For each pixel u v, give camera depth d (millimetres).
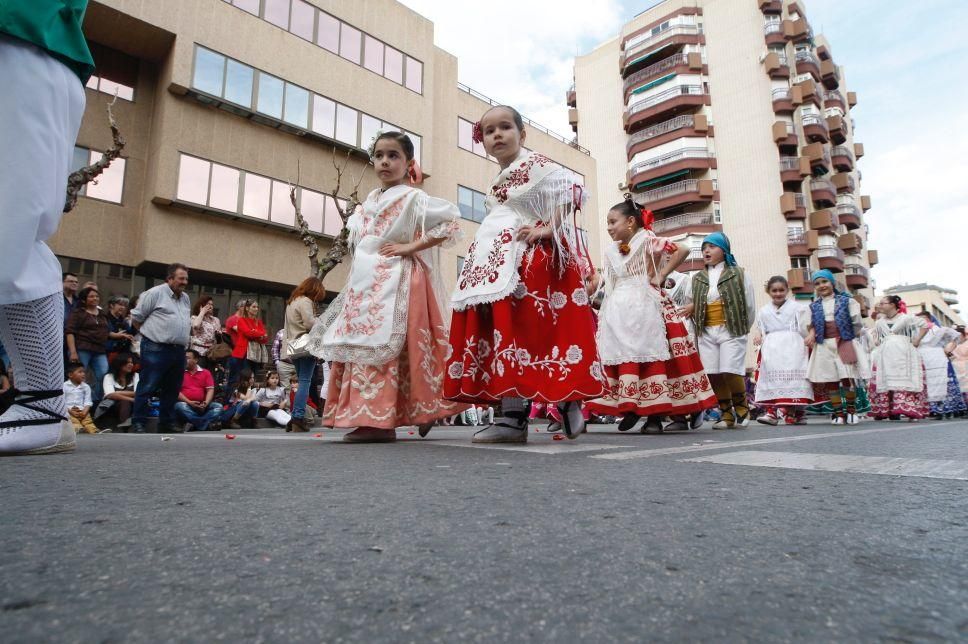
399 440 3369
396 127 17188
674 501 1207
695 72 33250
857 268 35156
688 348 4695
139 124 13648
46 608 581
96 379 6988
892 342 8383
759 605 605
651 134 33500
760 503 1185
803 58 32156
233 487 1383
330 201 15680
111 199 13125
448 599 623
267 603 606
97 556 777
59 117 2014
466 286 3086
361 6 16828
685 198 31797
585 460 1991
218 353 8523
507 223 3084
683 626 548
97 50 13352
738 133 32156
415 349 3242
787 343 6828
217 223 13797
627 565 751
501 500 1218
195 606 595
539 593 643
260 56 14656
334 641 510
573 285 3072
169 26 13234
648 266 4746
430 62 18281
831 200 32031
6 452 2107
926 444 2723
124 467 1766
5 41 1890
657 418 4695
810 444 2760
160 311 6055
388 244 3371
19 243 1884
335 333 3256
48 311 2154
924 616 572
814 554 806
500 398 3018
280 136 14969
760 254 30672
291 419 6199
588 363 2984
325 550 821
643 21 35688
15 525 962
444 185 18688
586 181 24797
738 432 4426
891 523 1001
